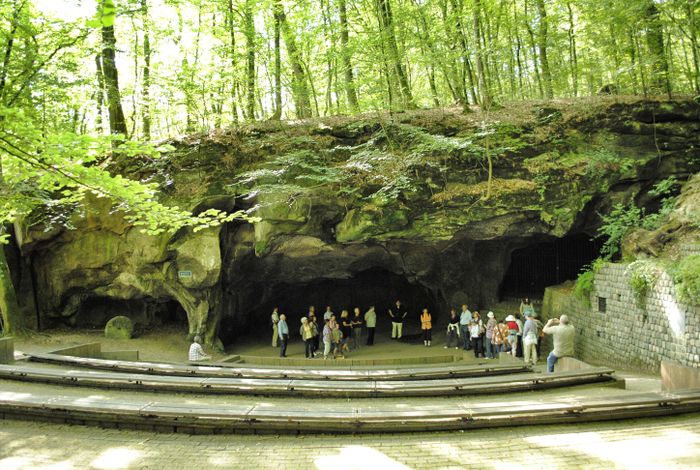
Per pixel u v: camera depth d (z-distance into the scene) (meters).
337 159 19.30
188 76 19.69
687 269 11.26
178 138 19.84
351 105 21.58
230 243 19.34
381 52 18.86
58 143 7.30
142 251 18.53
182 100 20.55
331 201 18.17
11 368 10.55
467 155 18.31
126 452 6.73
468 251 20.81
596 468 5.72
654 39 19.23
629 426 7.22
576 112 18.64
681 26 18.14
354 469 6.02
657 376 11.80
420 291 25.81
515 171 18.19
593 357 15.67
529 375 10.05
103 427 7.76
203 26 21.61
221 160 19.17
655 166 17.48
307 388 9.56
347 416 7.11
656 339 12.48
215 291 19.39
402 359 17.17
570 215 17.34
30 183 11.88
